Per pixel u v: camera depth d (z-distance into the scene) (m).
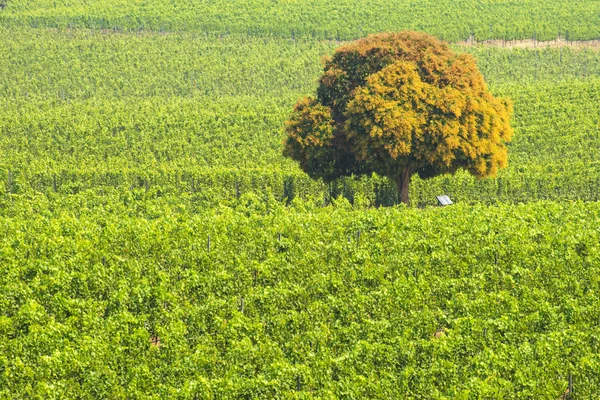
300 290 134.12
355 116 192.12
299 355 118.56
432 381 111.62
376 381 110.50
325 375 112.19
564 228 161.62
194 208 195.88
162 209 187.25
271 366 111.81
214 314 128.00
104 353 115.00
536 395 110.19
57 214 178.38
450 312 131.12
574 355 119.75
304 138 197.00
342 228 159.75
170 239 154.00
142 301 131.50
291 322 125.75
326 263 148.38
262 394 108.62
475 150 194.00
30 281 137.25
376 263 147.50
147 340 119.31
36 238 153.75
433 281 141.38
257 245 153.25
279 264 143.75
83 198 186.88
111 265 141.50
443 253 147.50
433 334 127.25
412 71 193.62
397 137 188.88
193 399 107.75
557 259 145.75
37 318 124.81
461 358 119.50
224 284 138.12
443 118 191.38
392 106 188.88
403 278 136.62
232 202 197.75
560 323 126.69
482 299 131.88
